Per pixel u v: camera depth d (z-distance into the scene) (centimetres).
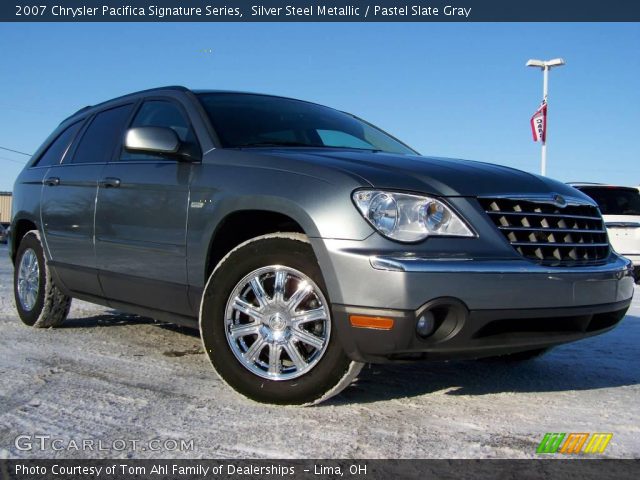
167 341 497
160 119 454
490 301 308
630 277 379
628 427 322
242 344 347
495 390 384
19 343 479
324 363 323
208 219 369
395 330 298
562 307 327
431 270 299
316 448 283
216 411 327
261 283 343
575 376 425
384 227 309
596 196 1133
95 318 593
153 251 406
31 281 548
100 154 489
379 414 330
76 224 482
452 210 318
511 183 344
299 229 361
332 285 311
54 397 346
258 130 419
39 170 563
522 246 326
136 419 314
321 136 443
